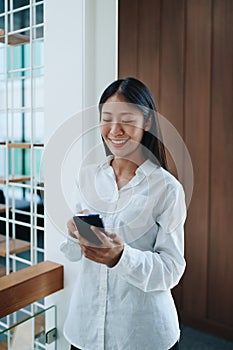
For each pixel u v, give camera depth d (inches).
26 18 74.9
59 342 63.2
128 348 42.8
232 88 79.6
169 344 43.4
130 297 42.9
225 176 83.0
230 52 79.1
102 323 44.0
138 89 39.1
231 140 81.1
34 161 68.9
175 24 84.6
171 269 40.9
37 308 68.1
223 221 84.6
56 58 60.3
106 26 60.5
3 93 83.7
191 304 91.8
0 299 51.5
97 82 59.6
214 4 80.1
